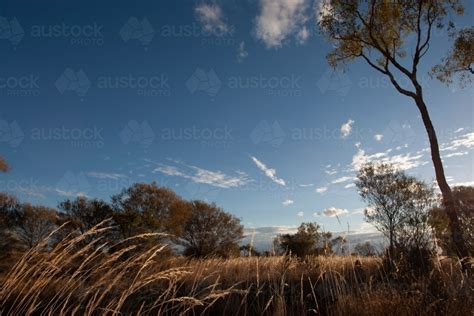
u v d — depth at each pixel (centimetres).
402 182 1175
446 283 483
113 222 2016
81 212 2044
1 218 1788
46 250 342
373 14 1489
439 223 938
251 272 658
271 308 538
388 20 1502
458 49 1472
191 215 2884
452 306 417
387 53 1459
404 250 754
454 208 1028
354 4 1505
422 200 1127
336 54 1648
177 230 2731
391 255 687
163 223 2617
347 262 565
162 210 2741
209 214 2902
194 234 2792
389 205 1103
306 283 612
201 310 522
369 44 1545
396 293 472
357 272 598
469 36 1438
